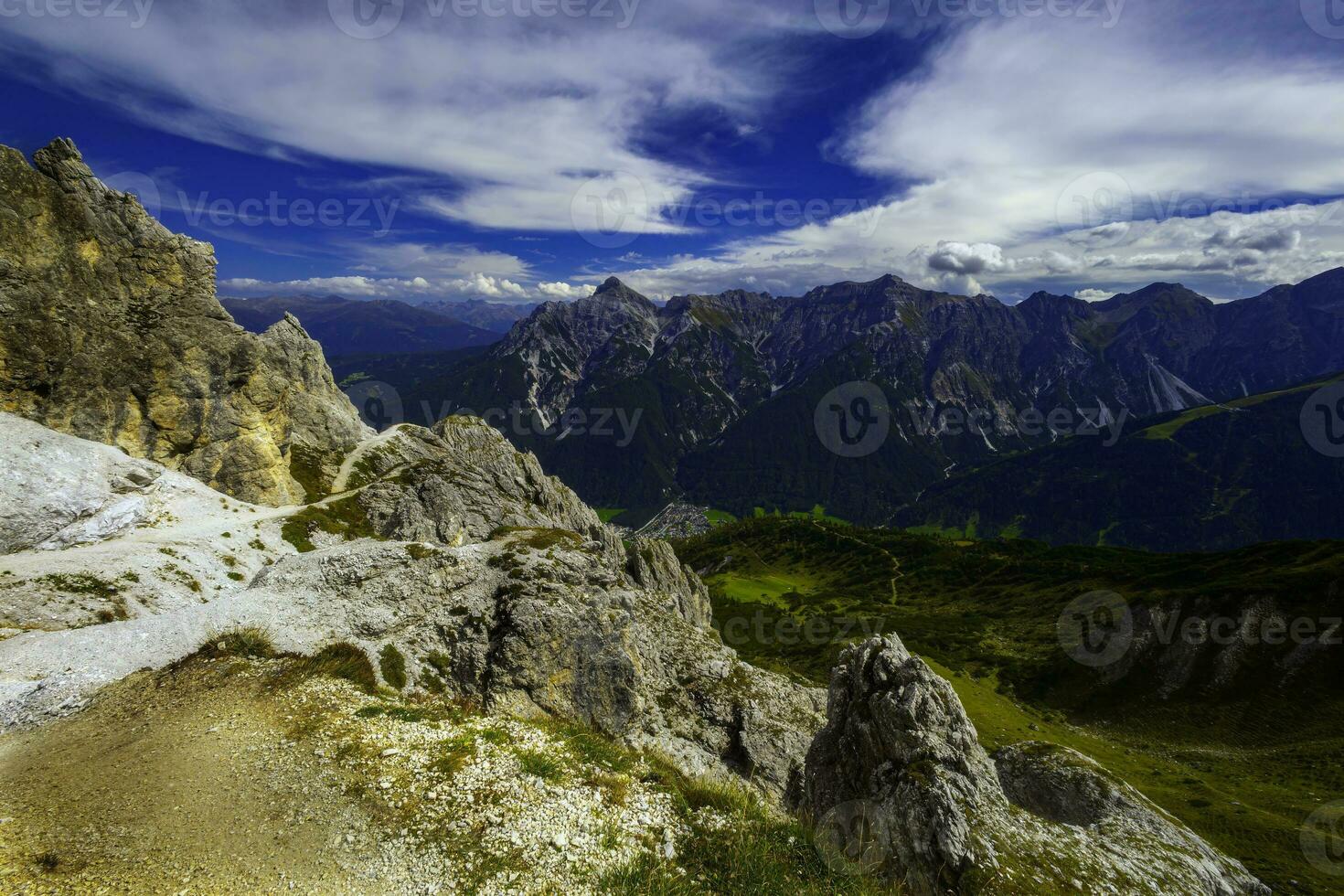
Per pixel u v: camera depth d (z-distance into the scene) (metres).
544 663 46.69
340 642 38.84
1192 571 181.62
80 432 70.06
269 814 21.62
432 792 23.69
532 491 124.56
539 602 49.12
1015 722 111.75
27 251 67.50
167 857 19.19
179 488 72.25
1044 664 156.75
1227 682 129.75
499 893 19.70
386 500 93.69
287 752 25.11
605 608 55.72
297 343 124.19
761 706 65.75
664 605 83.75
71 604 43.53
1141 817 40.00
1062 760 47.84
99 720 27.00
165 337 78.69
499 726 29.95
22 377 65.88
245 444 85.75
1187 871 30.89
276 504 88.38
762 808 28.78
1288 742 108.38
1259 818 70.12
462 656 44.31
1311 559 156.88
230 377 85.62
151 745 25.19
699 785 29.97
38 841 19.44
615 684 53.06
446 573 48.56
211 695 29.30
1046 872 27.34
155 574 51.84
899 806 30.30
